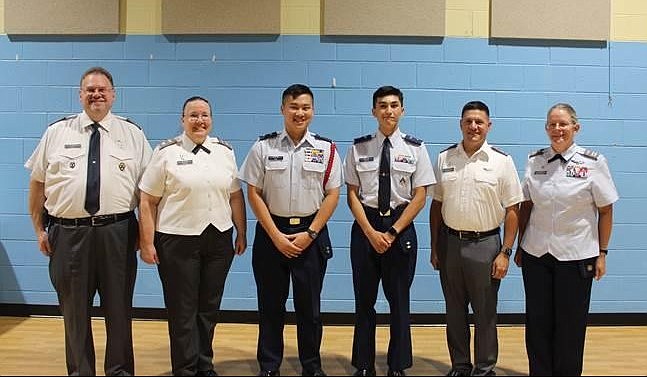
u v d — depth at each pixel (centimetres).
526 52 423
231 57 421
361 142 304
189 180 278
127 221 281
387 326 414
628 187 425
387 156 295
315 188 290
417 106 421
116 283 276
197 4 419
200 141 286
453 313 302
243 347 357
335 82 420
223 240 288
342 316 419
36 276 426
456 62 421
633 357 342
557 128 285
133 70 423
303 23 420
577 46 424
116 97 424
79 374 273
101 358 329
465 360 302
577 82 424
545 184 290
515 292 421
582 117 425
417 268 420
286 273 294
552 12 421
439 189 304
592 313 424
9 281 427
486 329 294
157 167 279
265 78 421
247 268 420
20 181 426
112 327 277
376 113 299
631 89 426
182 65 421
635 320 424
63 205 271
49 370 306
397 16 418
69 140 278
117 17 421
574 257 282
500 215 294
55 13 423
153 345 358
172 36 422
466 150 297
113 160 279
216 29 419
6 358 327
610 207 286
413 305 421
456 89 421
